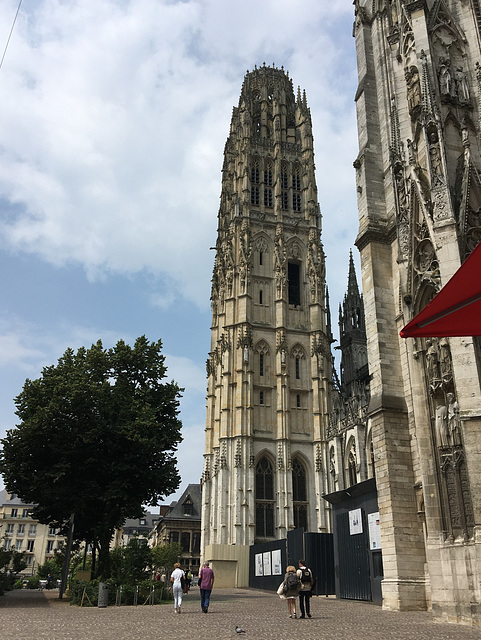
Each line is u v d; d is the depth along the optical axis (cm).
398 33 3156
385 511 2725
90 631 1911
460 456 2262
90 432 3994
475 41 2841
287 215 9956
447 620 2125
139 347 4753
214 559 7125
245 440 8175
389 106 3403
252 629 1944
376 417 2886
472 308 1079
